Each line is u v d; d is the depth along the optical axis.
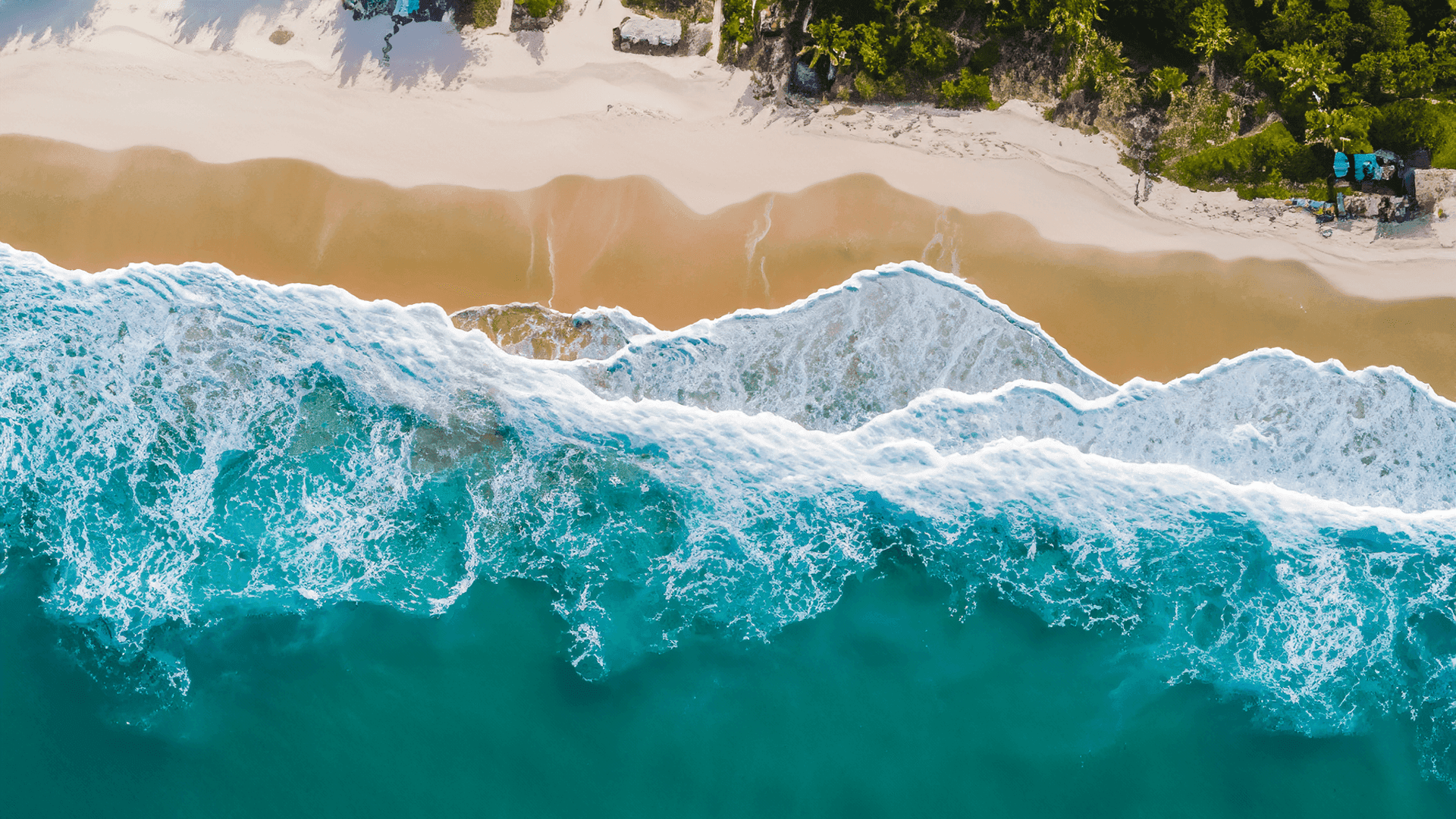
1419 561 23.09
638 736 22.41
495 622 22.98
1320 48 23.42
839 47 23.27
